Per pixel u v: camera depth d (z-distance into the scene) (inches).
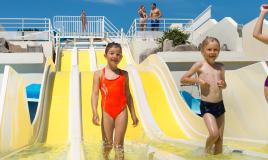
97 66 856.3
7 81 308.3
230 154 271.4
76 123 424.2
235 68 697.6
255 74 348.8
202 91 267.7
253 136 348.8
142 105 491.8
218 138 268.4
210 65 269.4
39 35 907.4
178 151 298.7
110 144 251.9
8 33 922.1
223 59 693.3
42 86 473.4
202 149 293.7
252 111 351.9
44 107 462.6
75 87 524.4
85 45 1091.9
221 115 268.2
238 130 370.3
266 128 331.6
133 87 550.9
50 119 445.4
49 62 625.6
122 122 250.1
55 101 495.2
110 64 254.2
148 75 593.0
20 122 336.2
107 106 250.8
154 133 418.0
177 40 842.2
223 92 394.9
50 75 571.5
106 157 253.4
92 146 312.8
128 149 311.4
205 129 388.8
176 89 493.7
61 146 347.3
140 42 906.1
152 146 337.1
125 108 253.4
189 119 438.3
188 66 677.3
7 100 300.8
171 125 446.0
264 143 324.5
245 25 712.4
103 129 253.8
